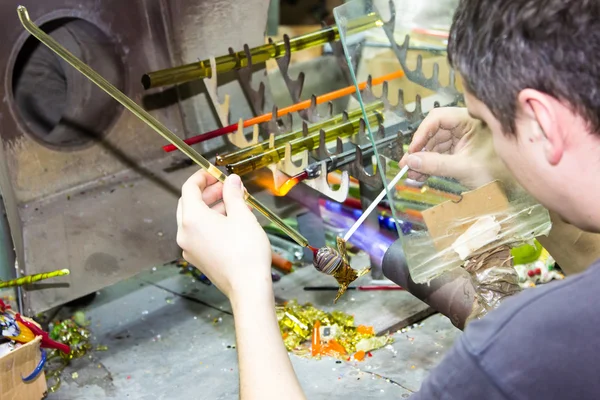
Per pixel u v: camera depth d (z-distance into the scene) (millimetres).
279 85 2102
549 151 700
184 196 972
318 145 1472
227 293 908
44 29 1710
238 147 1610
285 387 823
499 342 679
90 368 1584
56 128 1730
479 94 741
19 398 1360
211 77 1594
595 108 667
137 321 1770
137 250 1646
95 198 1670
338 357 1564
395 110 1444
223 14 1735
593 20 662
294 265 1961
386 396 1424
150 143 1777
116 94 930
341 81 2141
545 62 673
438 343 1601
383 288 1810
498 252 1167
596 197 711
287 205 1822
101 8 1615
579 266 1226
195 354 1622
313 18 3514
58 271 1440
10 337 1352
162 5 1677
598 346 651
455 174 1140
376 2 1425
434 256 1120
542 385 661
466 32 739
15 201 1566
